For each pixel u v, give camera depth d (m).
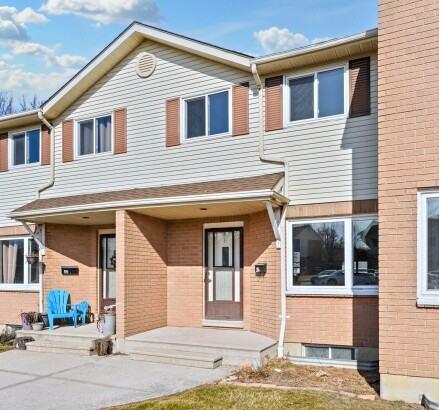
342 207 9.04
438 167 6.57
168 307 11.68
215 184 10.02
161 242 11.62
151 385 7.49
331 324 9.01
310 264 9.32
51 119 12.90
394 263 6.73
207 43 10.48
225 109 10.62
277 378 7.77
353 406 6.23
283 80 9.86
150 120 11.48
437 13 6.72
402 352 6.59
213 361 8.51
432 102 6.68
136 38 11.55
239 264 11.06
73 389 7.38
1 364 9.20
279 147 9.80
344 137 9.19
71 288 12.76
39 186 13.06
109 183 11.88
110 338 10.16
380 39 7.08
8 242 13.64
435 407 6.00
